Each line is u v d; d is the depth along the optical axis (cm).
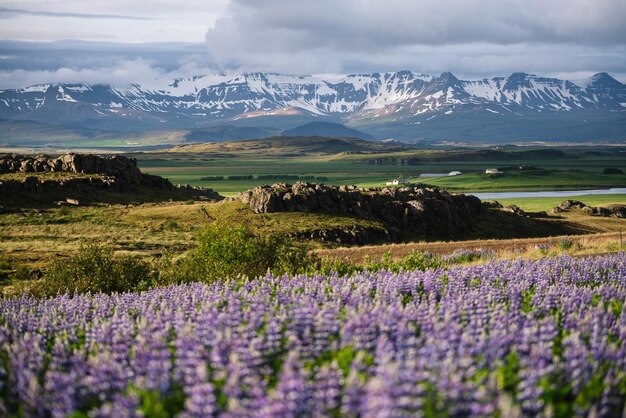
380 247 6994
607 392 1058
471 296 1753
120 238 9550
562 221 14075
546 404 1048
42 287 3381
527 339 1306
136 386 1127
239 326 1432
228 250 3366
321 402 979
